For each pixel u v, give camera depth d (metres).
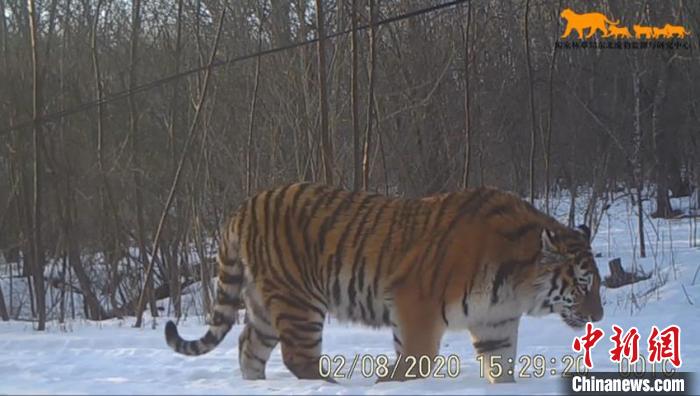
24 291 19.64
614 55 22.08
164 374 8.45
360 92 18.02
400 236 7.37
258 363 8.01
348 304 7.59
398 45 18.97
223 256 8.07
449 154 19.34
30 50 19.22
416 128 18.88
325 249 7.57
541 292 7.29
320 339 7.79
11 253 20.59
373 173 18.23
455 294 7.21
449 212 7.35
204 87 15.10
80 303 19.86
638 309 13.07
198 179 17.50
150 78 20.08
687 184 30.17
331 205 7.68
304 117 16.83
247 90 18.17
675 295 14.01
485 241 7.22
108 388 6.52
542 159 22.78
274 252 7.74
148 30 20.58
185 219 17.78
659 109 23.50
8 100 19.00
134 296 18.03
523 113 22.05
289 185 8.00
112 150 19.16
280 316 7.73
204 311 15.10
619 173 24.14
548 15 22.72
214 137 17.92
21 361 9.47
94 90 19.77
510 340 7.38
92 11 20.81
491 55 21.61
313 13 18.45
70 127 19.72
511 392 6.63
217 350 10.27
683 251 18.67
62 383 7.01
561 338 10.50
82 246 19.48
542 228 7.33
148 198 19.17
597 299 7.37
